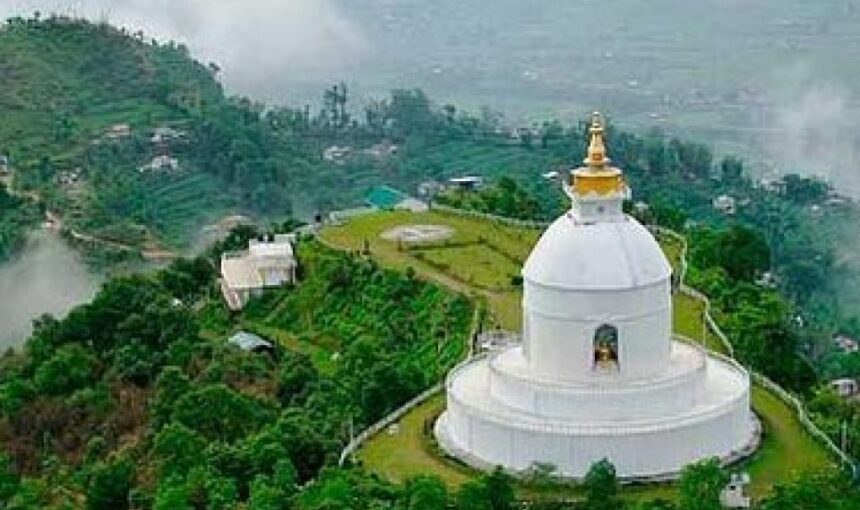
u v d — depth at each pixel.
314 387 183.38
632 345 132.50
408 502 123.88
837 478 126.00
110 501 152.38
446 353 185.75
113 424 190.38
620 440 129.12
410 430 146.25
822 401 164.75
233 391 175.50
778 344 185.75
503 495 123.69
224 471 142.62
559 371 133.62
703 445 132.00
